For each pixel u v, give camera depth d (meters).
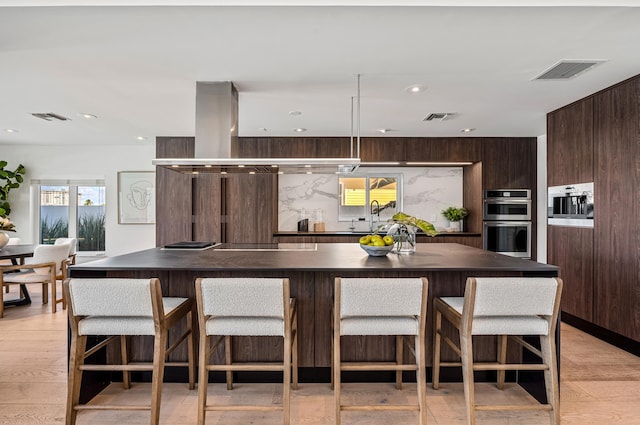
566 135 3.89
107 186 6.29
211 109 3.12
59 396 2.45
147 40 2.36
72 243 5.27
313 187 6.03
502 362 2.52
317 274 2.65
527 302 2.00
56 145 6.23
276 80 3.09
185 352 2.67
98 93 3.43
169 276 2.64
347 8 1.99
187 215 5.27
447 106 3.88
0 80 3.09
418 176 6.05
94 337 2.45
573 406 2.34
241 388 2.58
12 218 6.26
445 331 2.68
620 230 3.23
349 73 2.95
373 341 2.67
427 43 2.42
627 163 3.15
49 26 2.17
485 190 5.42
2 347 3.31
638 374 2.80
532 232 5.44
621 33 2.28
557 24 2.17
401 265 2.37
